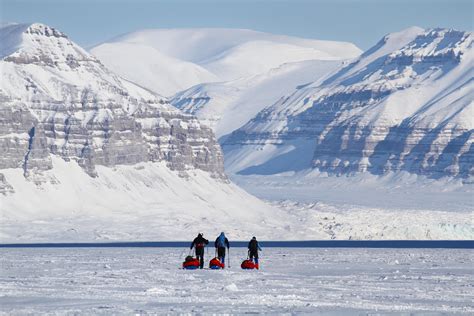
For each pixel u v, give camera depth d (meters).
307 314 133.50
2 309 136.50
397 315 133.50
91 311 134.12
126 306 140.00
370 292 163.25
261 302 145.75
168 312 133.50
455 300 151.75
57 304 142.62
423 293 161.88
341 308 139.75
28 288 165.12
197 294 155.75
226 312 134.25
